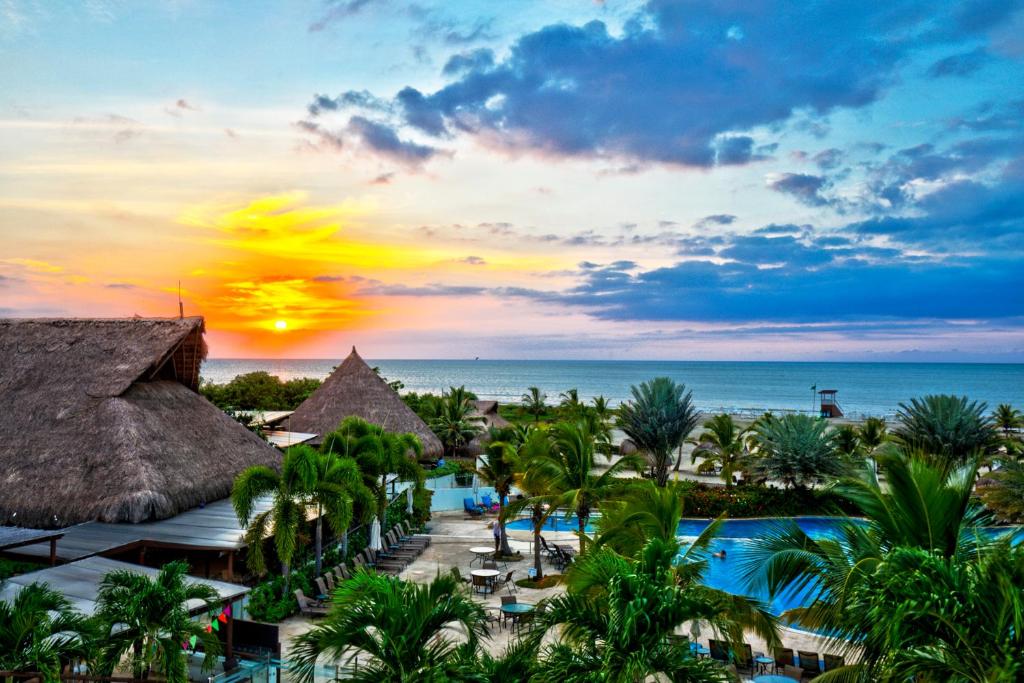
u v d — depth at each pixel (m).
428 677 8.75
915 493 10.14
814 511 34.84
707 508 35.19
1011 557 8.30
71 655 10.44
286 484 19.16
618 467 21.59
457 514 35.47
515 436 30.27
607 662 8.52
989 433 39.34
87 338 28.41
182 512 21.88
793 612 11.34
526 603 19.70
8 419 24.38
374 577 9.79
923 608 7.67
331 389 43.66
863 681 9.56
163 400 26.95
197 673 13.45
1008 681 7.16
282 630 17.25
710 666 8.82
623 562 9.70
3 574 13.83
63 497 20.55
